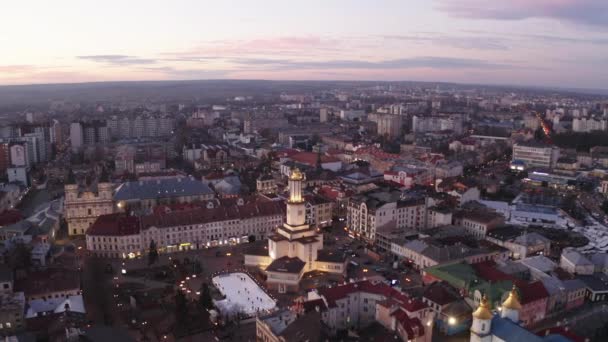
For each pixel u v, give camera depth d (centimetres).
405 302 19288
